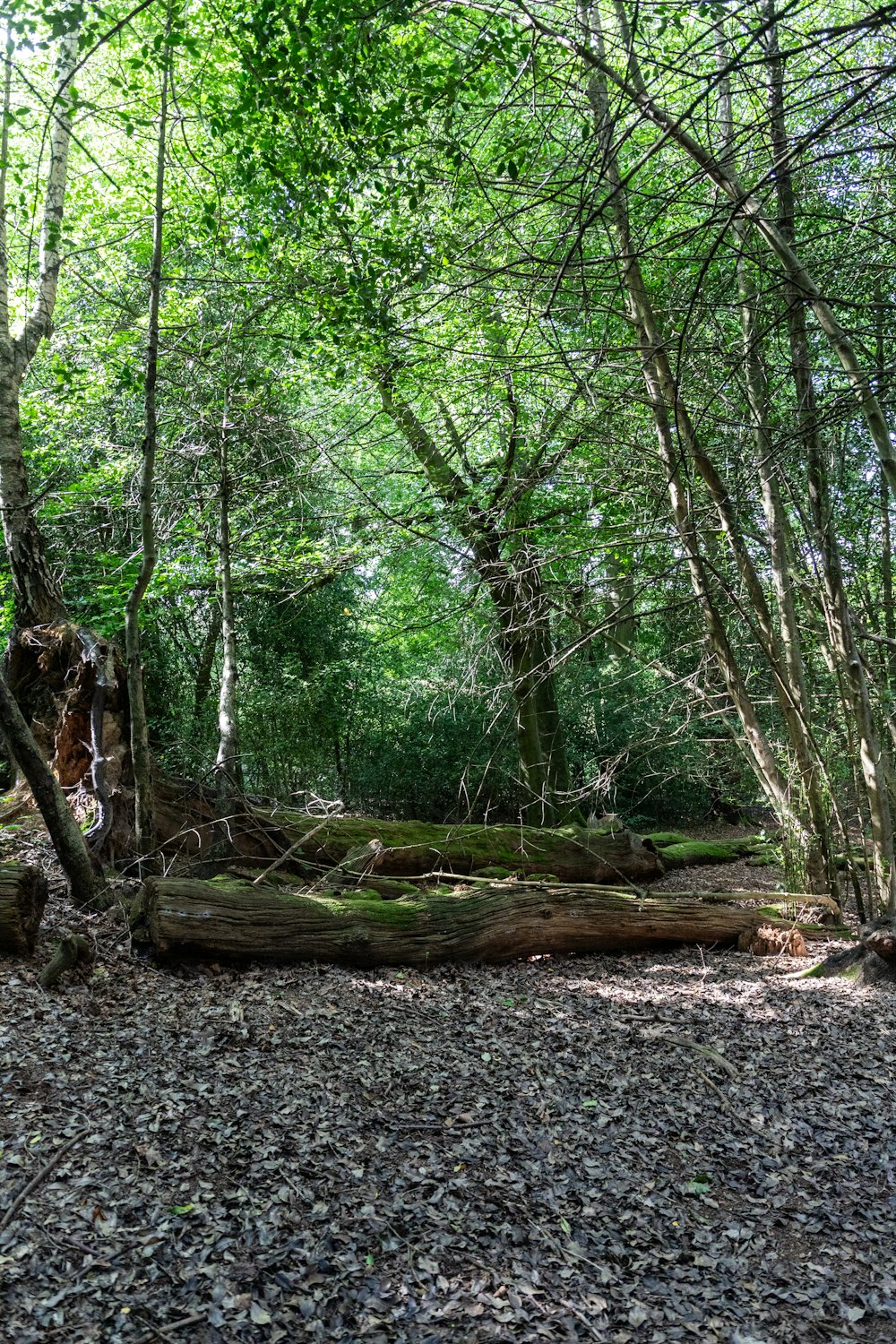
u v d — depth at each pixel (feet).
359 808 60.49
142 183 37.55
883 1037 21.94
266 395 36.50
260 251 27.53
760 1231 14.16
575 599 34.50
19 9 20.52
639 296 27.78
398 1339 11.26
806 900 33.04
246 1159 14.80
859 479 34.94
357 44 19.84
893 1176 15.81
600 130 13.97
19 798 29.78
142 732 26.68
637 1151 16.35
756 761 34.86
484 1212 14.07
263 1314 11.35
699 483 33.30
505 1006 23.71
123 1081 16.89
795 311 17.56
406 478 50.44
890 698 33.65
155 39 23.34
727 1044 21.57
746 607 37.29
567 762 53.98
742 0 12.09
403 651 60.80
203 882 24.63
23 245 37.17
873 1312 12.42
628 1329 11.80
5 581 36.73
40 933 23.07
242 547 40.73
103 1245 12.29
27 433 39.60
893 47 24.84
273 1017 20.98
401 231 27.71
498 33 18.66
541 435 34.19
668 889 40.81
